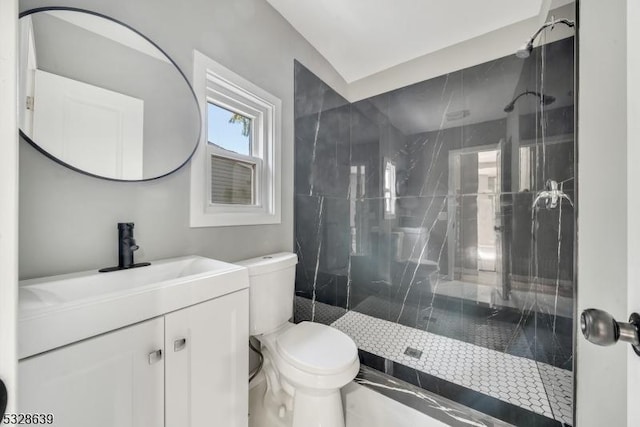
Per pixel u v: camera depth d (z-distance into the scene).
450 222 1.95
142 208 0.97
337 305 2.14
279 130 1.58
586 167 0.54
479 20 1.65
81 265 0.81
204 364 0.77
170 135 1.05
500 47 1.73
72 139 0.79
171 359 0.69
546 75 1.45
